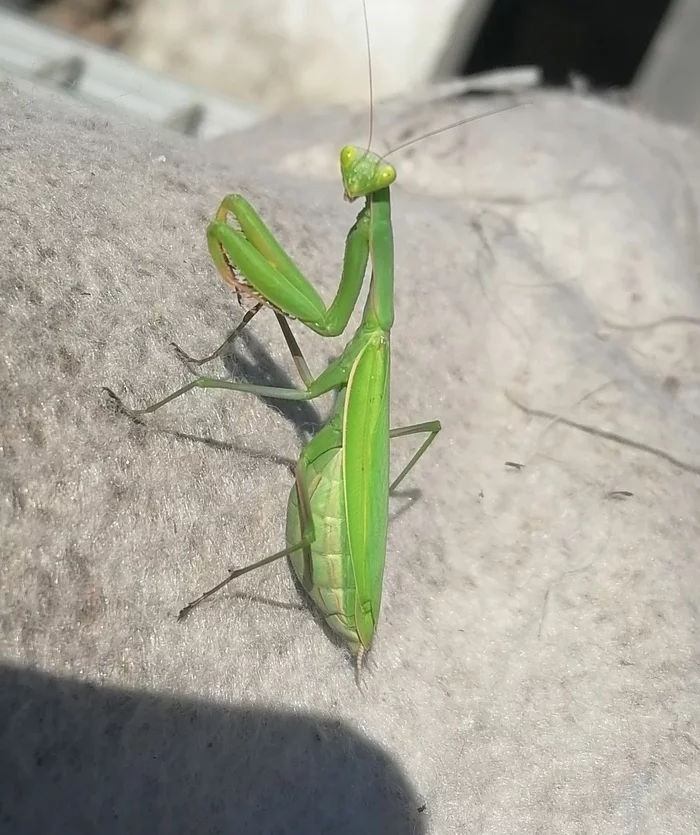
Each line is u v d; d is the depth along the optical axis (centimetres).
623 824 10
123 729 8
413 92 21
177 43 32
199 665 8
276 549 10
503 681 11
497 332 14
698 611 12
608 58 33
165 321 10
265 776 9
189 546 9
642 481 13
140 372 9
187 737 8
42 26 25
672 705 11
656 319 17
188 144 15
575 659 11
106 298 9
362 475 9
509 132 19
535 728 10
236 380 10
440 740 10
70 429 8
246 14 32
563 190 18
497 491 13
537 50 33
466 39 32
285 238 13
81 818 7
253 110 26
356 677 10
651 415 14
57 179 10
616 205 17
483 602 11
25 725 7
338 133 19
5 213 9
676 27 27
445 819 10
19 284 8
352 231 9
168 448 9
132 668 8
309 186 16
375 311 9
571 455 13
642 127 21
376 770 9
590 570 12
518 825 10
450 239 15
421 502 12
